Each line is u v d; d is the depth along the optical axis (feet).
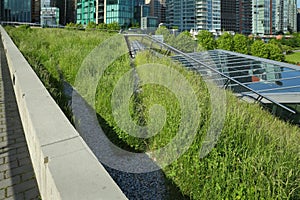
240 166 8.17
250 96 22.00
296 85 25.93
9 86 20.08
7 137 11.69
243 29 342.03
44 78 16.67
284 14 385.29
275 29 377.71
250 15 349.61
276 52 135.03
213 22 268.82
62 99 15.80
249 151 8.48
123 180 10.69
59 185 4.66
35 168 8.25
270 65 36.14
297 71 31.48
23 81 12.57
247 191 7.65
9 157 9.98
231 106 12.95
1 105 15.85
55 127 7.35
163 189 10.39
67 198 4.31
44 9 171.12
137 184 10.54
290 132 11.75
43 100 9.74
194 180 9.68
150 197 9.91
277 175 7.47
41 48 33.17
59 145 6.28
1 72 25.08
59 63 26.45
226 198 8.20
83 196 4.38
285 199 6.91
